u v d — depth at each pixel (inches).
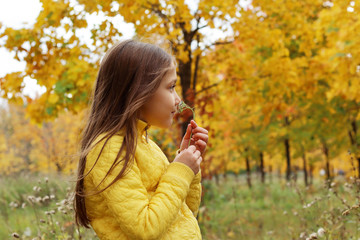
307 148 460.8
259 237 208.2
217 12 174.7
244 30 198.2
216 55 227.9
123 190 48.6
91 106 58.6
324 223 122.6
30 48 150.3
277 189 420.2
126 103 54.1
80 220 58.4
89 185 52.9
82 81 163.9
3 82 155.8
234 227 246.2
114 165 49.6
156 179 55.0
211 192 389.7
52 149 569.9
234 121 474.0
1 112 713.6
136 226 47.3
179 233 55.0
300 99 294.7
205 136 60.7
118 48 56.7
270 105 267.1
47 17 142.2
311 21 234.1
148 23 149.0
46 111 171.8
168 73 56.1
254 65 237.8
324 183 125.5
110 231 52.6
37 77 159.8
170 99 55.8
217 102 252.4
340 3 170.9
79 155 55.8
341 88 208.2
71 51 154.5
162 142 183.3
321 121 341.1
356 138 360.2
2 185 279.7
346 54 185.2
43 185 151.2
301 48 233.0
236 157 613.3
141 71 54.4
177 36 174.6
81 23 142.6
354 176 117.2
